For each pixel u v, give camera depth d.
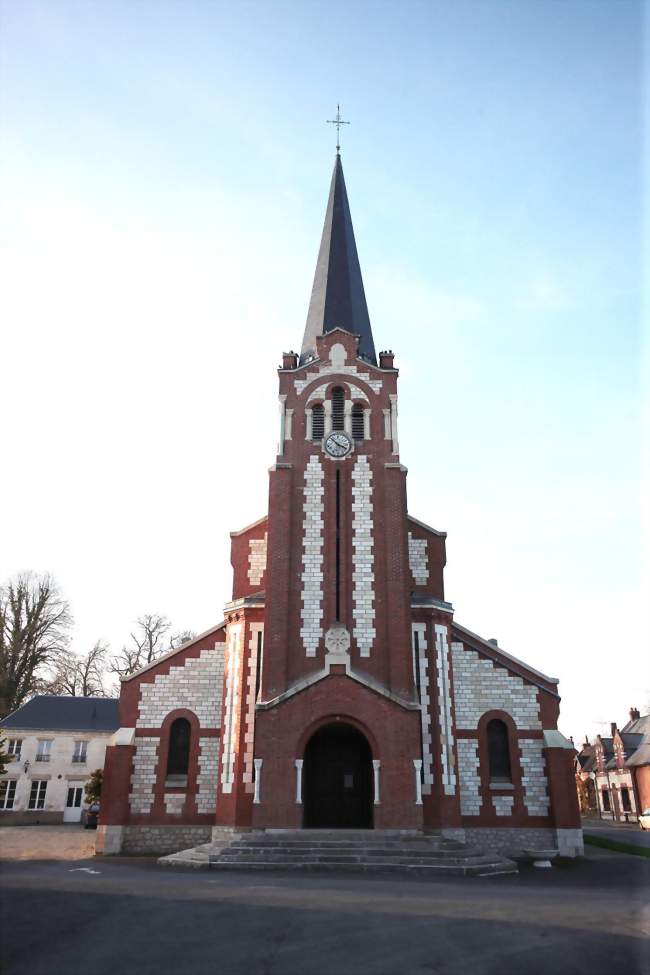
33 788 54.91
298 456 32.75
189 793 30.92
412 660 29.47
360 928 12.48
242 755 29.58
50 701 59.06
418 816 26.06
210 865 22.75
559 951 11.20
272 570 30.41
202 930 12.16
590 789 88.31
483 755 31.75
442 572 35.84
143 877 19.25
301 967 10.33
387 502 31.75
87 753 56.53
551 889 18.83
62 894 14.98
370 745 27.12
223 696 31.34
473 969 10.31
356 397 33.97
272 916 13.27
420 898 15.91
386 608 30.05
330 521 31.56
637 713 84.25
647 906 15.45
